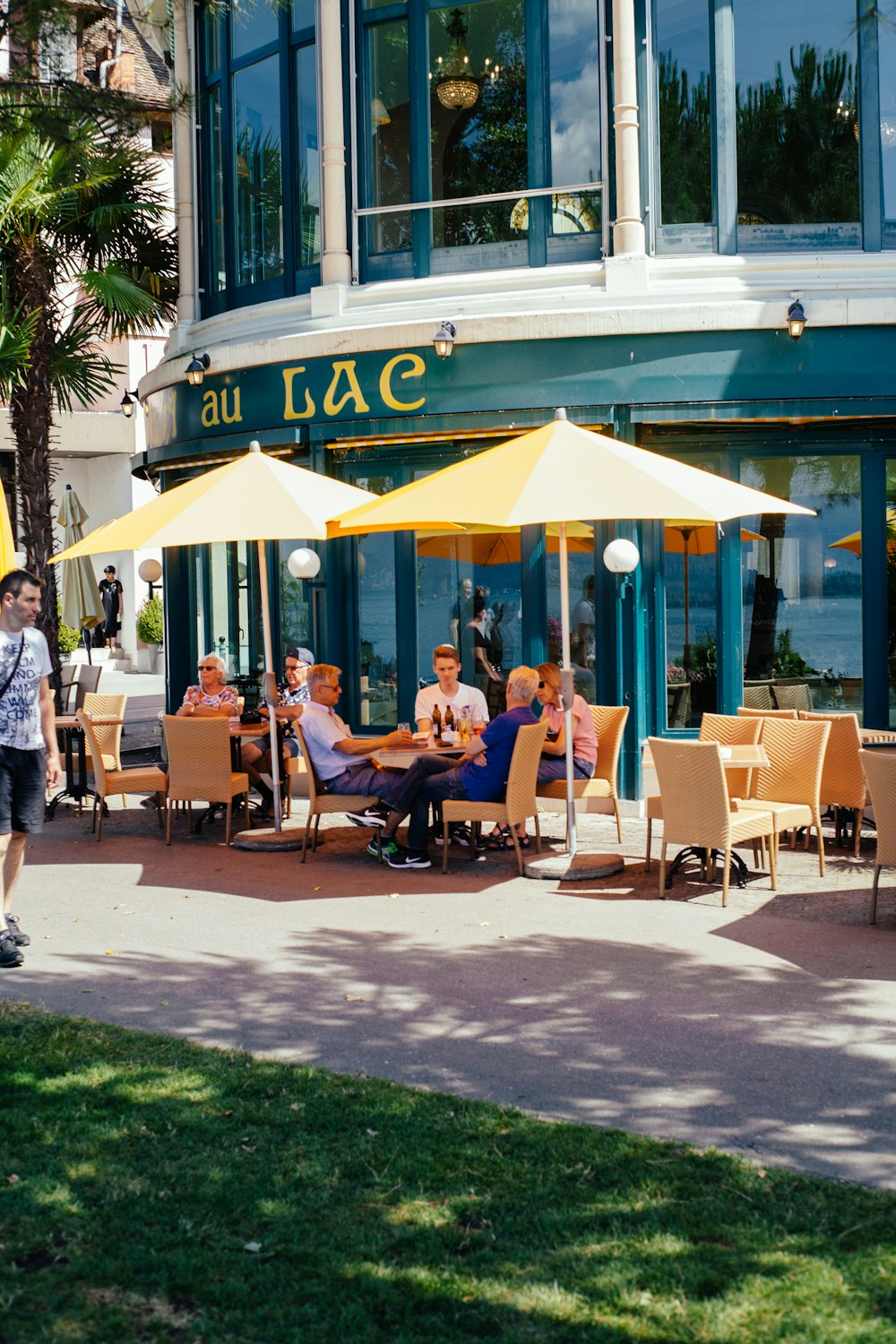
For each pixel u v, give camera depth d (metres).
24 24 10.61
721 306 10.87
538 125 11.70
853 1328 3.19
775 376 10.92
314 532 8.66
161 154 16.83
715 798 7.80
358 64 12.31
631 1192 3.93
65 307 15.20
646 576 11.47
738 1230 3.69
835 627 11.64
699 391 10.96
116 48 11.85
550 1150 4.23
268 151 13.22
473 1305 3.31
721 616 11.66
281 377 12.19
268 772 11.25
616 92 11.13
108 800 12.66
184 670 15.20
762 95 11.35
